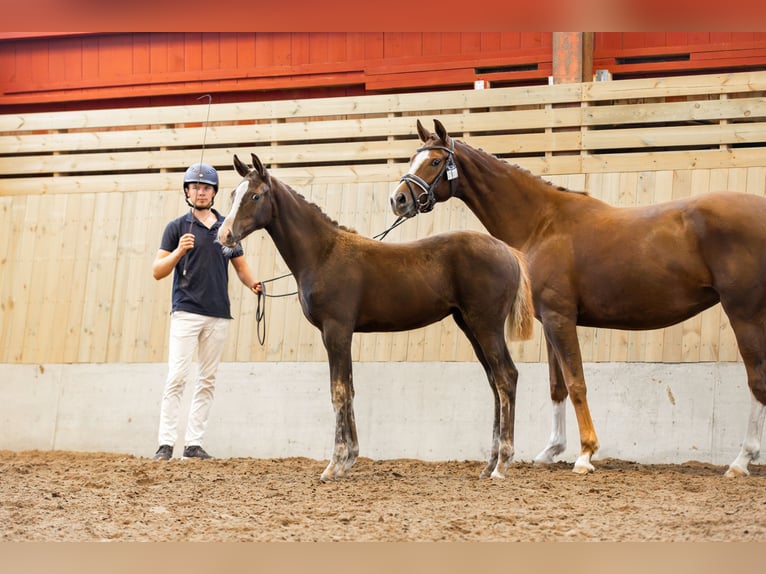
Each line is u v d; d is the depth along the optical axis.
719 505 6.65
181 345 9.77
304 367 11.43
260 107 12.50
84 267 12.62
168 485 7.77
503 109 11.95
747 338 8.08
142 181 12.73
